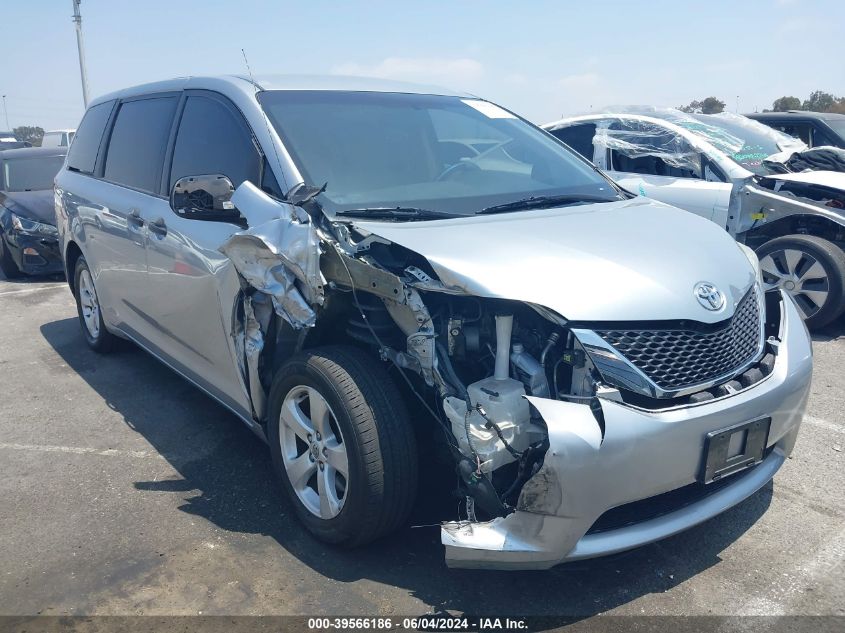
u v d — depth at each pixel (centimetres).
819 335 626
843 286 598
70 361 573
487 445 255
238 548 313
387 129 374
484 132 411
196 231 368
